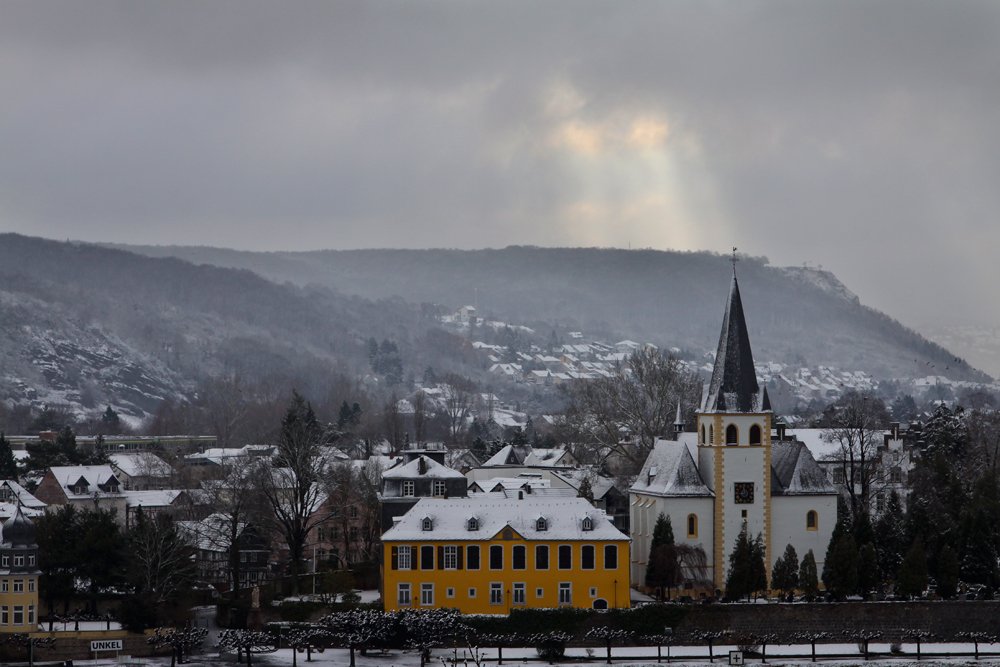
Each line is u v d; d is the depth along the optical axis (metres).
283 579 166.00
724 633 145.00
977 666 136.75
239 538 169.50
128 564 157.38
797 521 163.00
